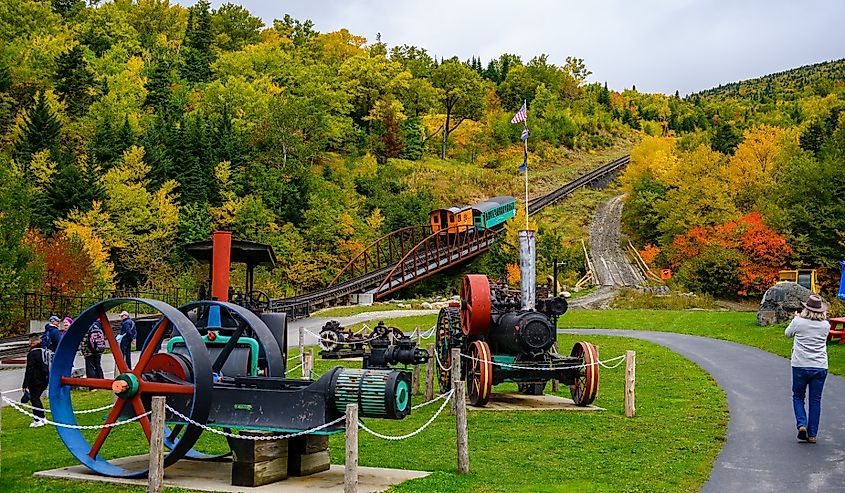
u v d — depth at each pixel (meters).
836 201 52.56
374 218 70.38
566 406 16.77
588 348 16.78
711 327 31.61
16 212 37.19
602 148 140.00
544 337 16.91
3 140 60.09
